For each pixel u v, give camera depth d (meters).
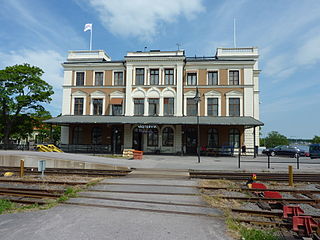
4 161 17.58
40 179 12.12
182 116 28.14
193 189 9.60
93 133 29.89
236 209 7.16
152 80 29.48
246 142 27.69
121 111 29.86
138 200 7.86
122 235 5.03
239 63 28.48
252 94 27.94
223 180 11.88
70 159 16.53
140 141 29.11
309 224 5.63
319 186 11.18
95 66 30.73
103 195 8.53
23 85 30.86
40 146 24.55
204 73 29.09
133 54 30.36
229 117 27.53
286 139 79.38
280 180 12.20
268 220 6.62
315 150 26.03
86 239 4.80
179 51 29.44
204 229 5.47
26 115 32.28
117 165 15.41
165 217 6.27
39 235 4.98
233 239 4.95
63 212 6.60
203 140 28.33
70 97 30.55
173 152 28.02
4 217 6.16
